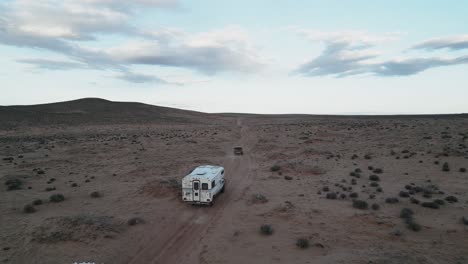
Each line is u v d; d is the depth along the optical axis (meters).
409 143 51.62
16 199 25.70
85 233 17.39
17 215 21.30
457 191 25.36
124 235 18.06
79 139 75.12
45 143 65.88
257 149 59.03
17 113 115.62
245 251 15.95
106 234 17.61
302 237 17.30
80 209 22.97
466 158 36.72
